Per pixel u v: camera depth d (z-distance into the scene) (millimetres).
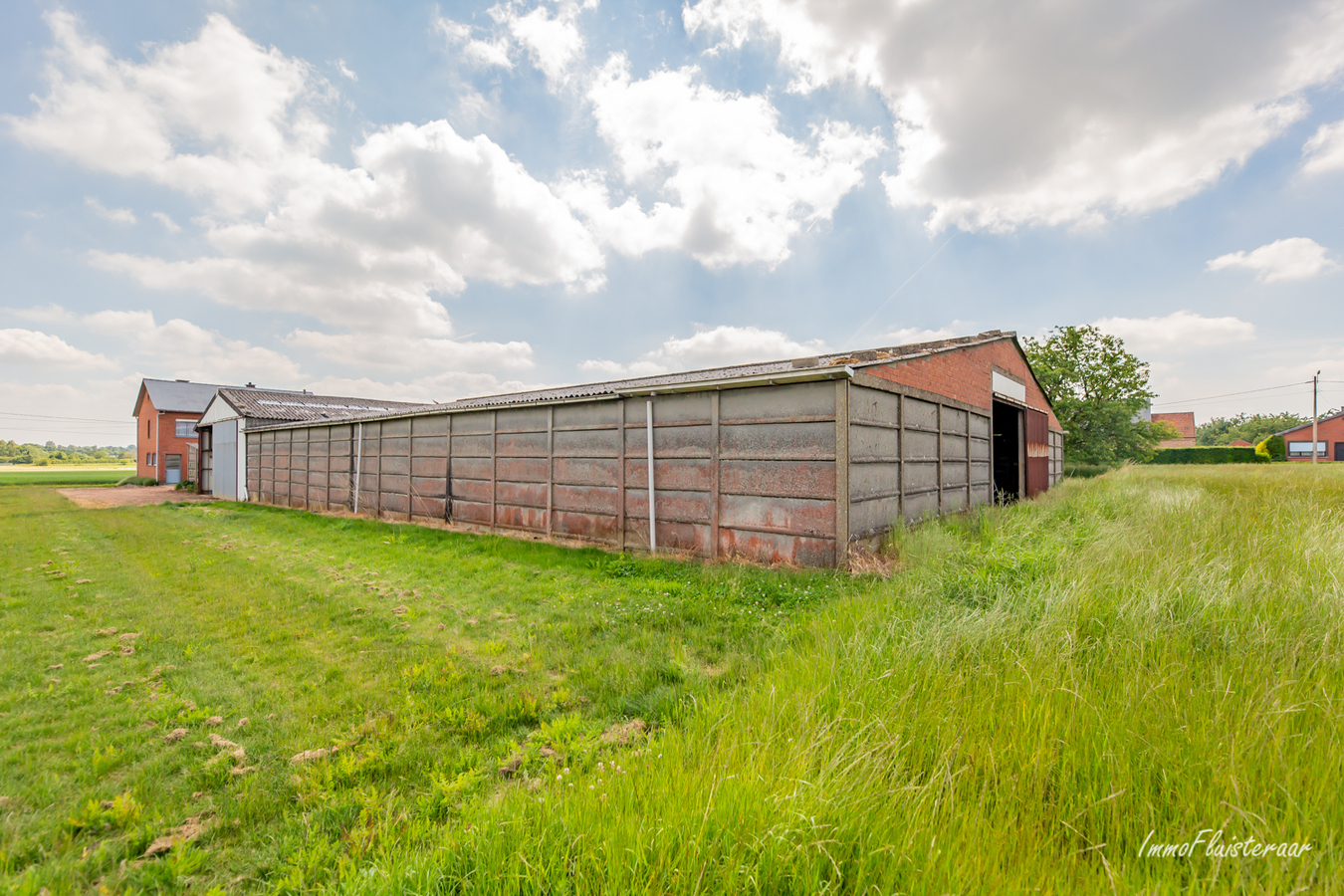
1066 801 1885
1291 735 2039
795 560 6832
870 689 2703
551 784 2354
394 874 1675
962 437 10727
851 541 6652
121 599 5699
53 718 3176
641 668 3734
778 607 5145
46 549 8773
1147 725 2182
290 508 16656
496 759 2709
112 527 11578
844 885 1575
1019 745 2150
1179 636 3162
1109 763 1978
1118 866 1612
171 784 2539
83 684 3646
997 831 1678
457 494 11656
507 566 7289
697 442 7789
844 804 1784
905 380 8336
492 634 4645
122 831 2225
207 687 3609
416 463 12719
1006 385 13422
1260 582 3883
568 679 3670
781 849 1642
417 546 9078
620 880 1562
